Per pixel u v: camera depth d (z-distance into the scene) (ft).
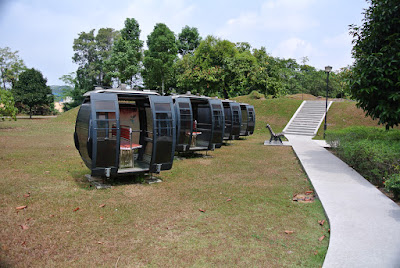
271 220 16.22
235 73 91.56
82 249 12.55
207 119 40.47
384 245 12.48
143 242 13.34
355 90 30.32
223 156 38.34
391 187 18.97
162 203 18.81
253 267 11.39
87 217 16.14
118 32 178.70
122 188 22.07
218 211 17.53
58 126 81.30
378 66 27.43
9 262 11.27
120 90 23.03
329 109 83.97
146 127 27.09
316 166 29.78
